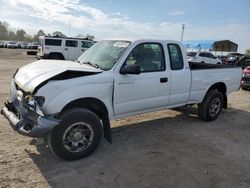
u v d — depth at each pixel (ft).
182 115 22.49
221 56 103.30
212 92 20.57
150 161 13.60
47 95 11.76
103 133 14.80
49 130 11.76
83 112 12.87
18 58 90.74
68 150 12.77
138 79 15.17
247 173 12.93
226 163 13.89
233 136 18.12
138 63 15.37
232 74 22.36
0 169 11.91
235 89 23.09
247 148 16.12
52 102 11.84
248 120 22.43
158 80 16.25
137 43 15.28
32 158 13.11
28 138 15.39
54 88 11.94
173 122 20.47
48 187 10.85
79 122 12.80
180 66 17.85
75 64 14.65
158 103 16.74
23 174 11.65
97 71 13.60
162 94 16.80
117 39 16.35
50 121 11.71
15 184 10.87
